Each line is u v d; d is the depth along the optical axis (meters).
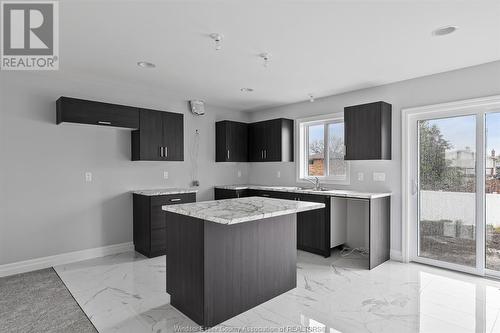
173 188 4.76
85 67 3.34
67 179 3.74
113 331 2.18
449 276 3.26
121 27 2.37
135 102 4.36
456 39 2.56
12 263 3.34
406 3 2.00
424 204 3.67
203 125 5.23
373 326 2.25
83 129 3.87
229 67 3.33
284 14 2.16
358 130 3.92
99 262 3.74
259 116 5.79
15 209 3.37
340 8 2.07
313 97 4.60
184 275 2.40
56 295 2.77
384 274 3.33
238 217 2.06
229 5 2.04
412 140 3.74
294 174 5.12
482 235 3.23
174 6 2.05
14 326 2.24
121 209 4.20
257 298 2.58
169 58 3.06
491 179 3.19
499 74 3.04
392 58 3.02
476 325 2.25
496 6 2.03
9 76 3.34
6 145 3.31
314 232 4.09
